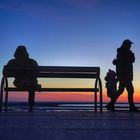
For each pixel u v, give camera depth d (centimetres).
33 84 820
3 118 520
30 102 836
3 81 810
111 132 332
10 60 878
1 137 287
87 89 832
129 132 334
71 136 296
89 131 339
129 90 1012
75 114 670
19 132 324
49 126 388
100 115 645
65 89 819
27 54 884
